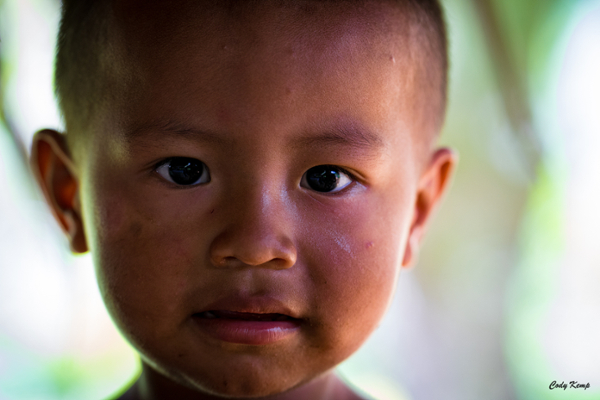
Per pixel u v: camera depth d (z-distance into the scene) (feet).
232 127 2.82
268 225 2.84
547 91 8.54
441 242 9.58
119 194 3.06
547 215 9.24
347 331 3.10
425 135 3.72
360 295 3.10
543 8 8.48
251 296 2.91
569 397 9.09
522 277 9.45
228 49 2.83
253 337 2.97
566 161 8.60
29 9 5.35
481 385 9.28
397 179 3.27
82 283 7.27
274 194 2.89
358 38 2.98
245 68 2.82
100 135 3.18
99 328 7.93
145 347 3.07
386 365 9.22
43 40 5.46
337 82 2.92
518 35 8.52
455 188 9.43
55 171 3.76
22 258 7.06
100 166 3.16
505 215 9.29
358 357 9.20
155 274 2.97
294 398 3.45
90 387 7.92
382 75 3.09
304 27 2.88
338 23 2.94
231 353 2.99
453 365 9.39
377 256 3.15
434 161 3.98
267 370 3.03
